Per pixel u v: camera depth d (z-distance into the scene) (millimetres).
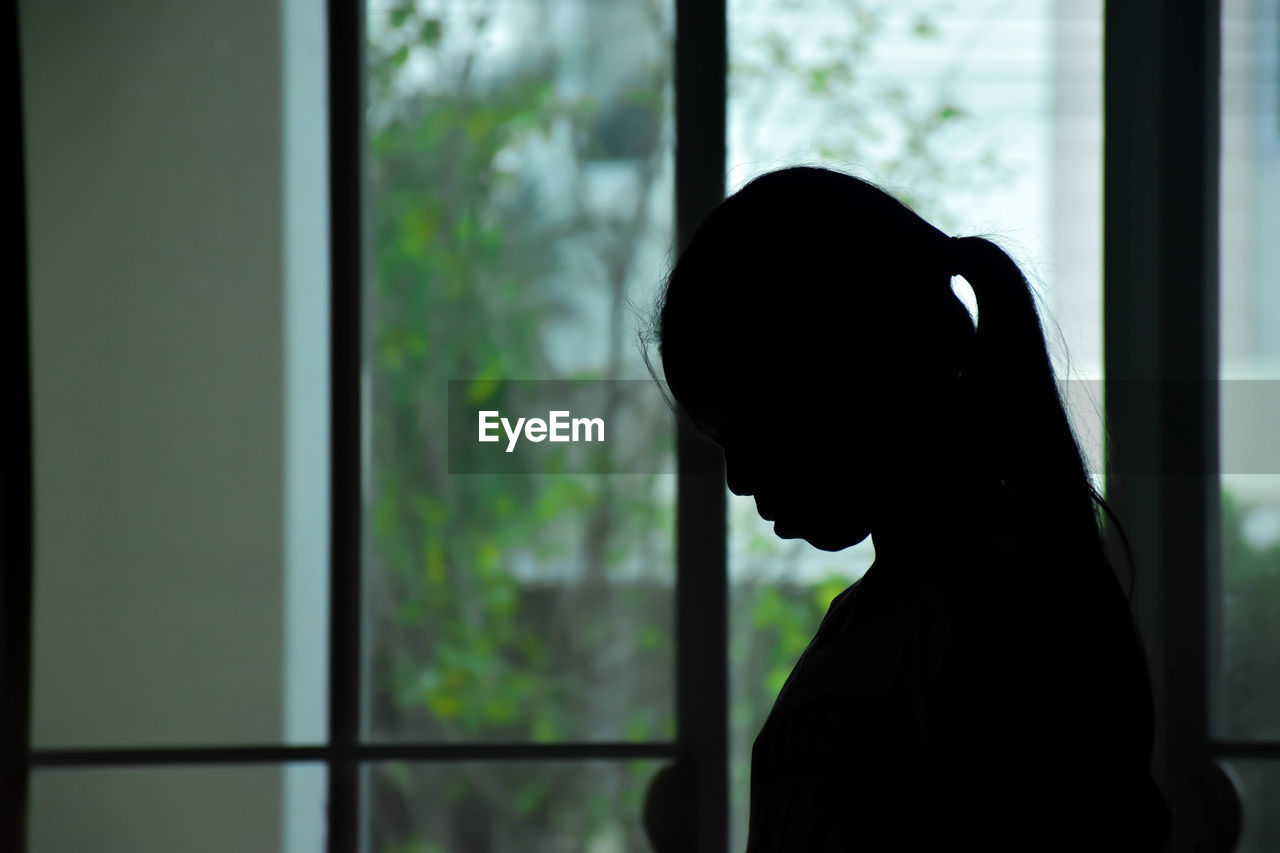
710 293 3496
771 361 3432
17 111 5055
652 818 5086
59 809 5059
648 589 5109
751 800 3482
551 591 5113
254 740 5082
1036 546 3322
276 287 5086
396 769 5105
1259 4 5090
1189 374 5086
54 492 5066
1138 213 5094
